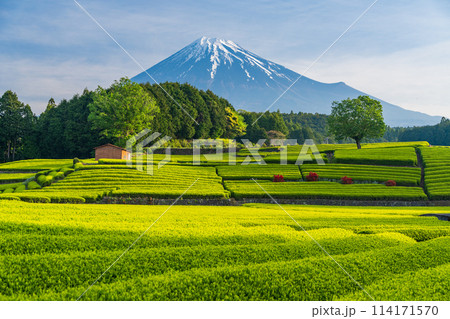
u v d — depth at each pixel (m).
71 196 39.97
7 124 110.50
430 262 16.03
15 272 12.59
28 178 61.66
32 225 17.78
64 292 11.30
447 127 174.00
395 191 53.09
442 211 38.12
